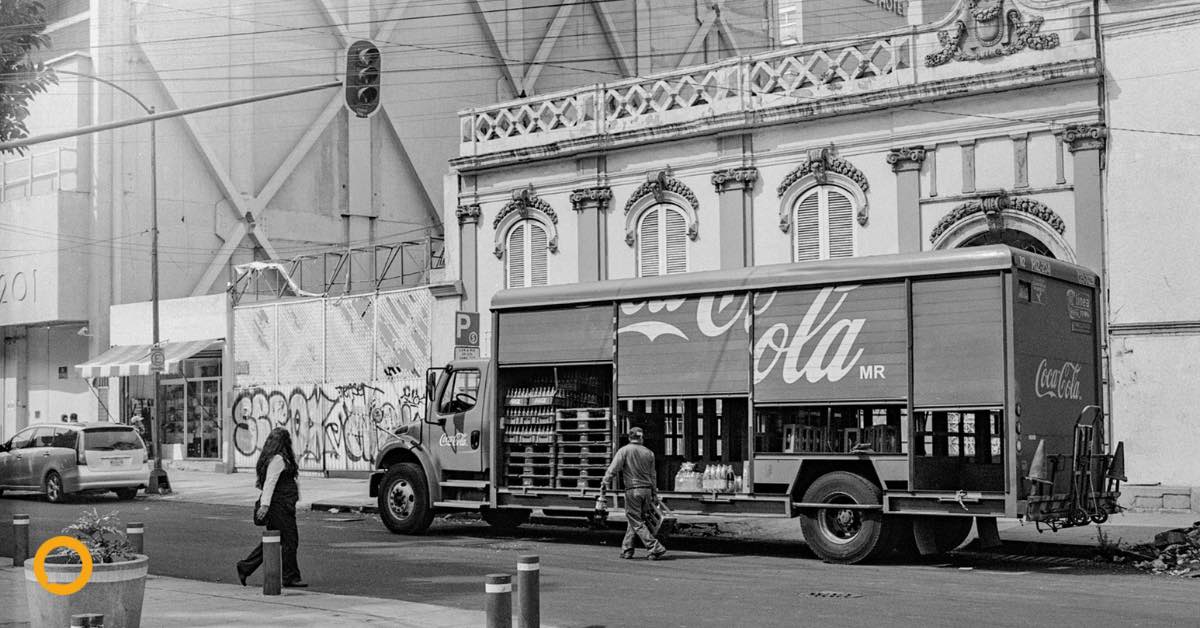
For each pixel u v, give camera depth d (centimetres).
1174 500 1931
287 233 4247
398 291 3097
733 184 2466
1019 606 1181
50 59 4188
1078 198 2073
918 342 1518
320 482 3116
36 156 4003
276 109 4250
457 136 4675
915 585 1344
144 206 3931
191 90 4053
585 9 4956
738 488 1644
